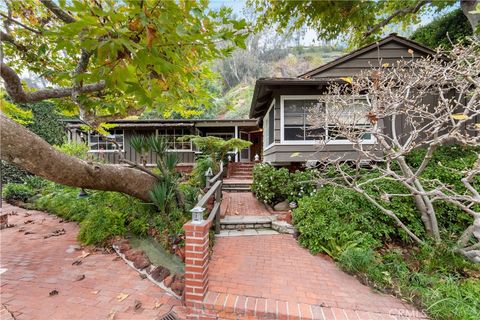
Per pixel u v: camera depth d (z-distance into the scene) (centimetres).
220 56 239
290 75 3192
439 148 543
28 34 334
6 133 234
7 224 541
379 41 637
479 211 388
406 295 267
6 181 893
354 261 317
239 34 194
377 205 366
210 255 369
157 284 300
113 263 357
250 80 3275
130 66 201
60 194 672
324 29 814
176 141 1248
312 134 643
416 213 398
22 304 257
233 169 1149
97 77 188
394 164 516
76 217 543
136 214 451
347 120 507
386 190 424
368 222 388
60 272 328
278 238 444
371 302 259
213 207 445
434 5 741
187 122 1211
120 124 1170
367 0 722
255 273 317
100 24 143
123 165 425
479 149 507
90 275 321
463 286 270
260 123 1162
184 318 246
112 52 162
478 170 282
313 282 297
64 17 237
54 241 441
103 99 354
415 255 346
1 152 239
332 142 630
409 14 804
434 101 598
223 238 444
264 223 499
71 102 418
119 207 475
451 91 582
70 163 309
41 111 1031
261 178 614
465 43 652
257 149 1652
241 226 492
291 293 273
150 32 165
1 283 299
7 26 312
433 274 300
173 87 250
